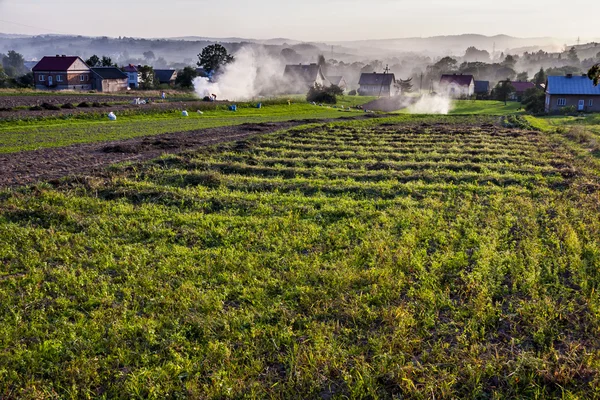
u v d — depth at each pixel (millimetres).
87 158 22172
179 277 10383
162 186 17469
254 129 34500
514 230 13305
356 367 7355
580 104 68438
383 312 8828
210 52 115938
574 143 29219
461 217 14320
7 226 13219
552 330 8164
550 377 6992
